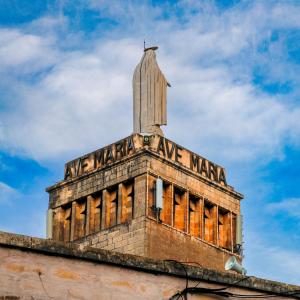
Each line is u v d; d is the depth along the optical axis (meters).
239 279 30.61
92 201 83.75
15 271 26.97
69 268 27.75
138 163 81.44
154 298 29.00
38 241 27.36
